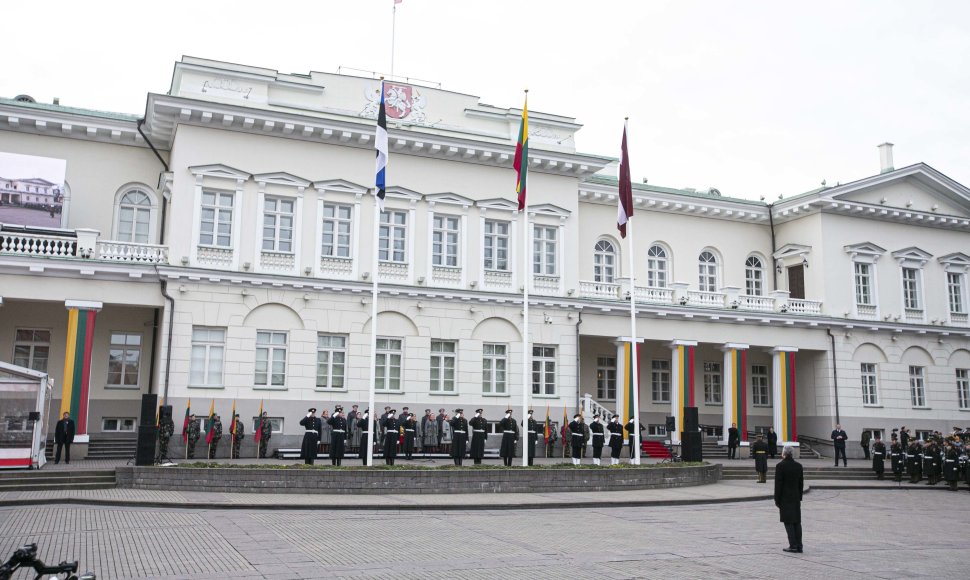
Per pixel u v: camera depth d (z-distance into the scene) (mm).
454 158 36812
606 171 45312
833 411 43438
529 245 37906
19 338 32469
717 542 16406
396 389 34719
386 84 36281
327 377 33688
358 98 35844
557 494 23953
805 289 45375
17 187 31406
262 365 32844
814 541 17078
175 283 31656
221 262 32594
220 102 32781
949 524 20875
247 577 11914
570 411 37375
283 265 33531
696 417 31000
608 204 43094
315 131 34125
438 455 33000
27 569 12695
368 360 34219
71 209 33594
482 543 15445
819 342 43875
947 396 46750
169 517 18016
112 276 31094
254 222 33281
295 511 19547
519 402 36500
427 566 13039
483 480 23594
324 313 33812
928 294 47344
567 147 39031
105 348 33500
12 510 18922
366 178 35281
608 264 43125
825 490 29828
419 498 21891
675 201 44312
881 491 30609
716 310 41281
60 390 32500
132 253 31797
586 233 42344
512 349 36812
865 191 45812
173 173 32406
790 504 15500
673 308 40438
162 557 13352
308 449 26547
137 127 34125
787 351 42969
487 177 37469
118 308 33906
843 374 44031
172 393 31062
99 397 33125
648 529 18016
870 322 44750
